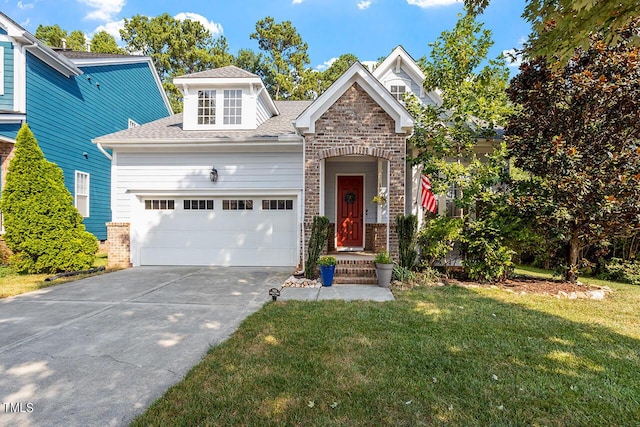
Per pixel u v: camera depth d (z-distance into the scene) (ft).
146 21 102.06
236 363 12.49
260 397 10.26
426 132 29.86
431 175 29.99
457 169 27.73
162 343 14.60
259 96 39.73
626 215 22.98
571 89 24.02
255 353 13.37
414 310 19.34
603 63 23.17
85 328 16.44
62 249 30.17
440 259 30.22
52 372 11.98
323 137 28.99
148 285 26.07
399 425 8.99
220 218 35.09
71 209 31.19
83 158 42.98
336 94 28.84
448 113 35.70
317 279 27.71
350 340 14.67
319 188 29.04
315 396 10.31
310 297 22.53
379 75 37.42
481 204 28.48
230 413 9.50
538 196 24.68
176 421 9.12
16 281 27.14
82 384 11.17
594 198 23.34
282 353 13.34
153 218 35.35
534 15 11.38
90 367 12.36
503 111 28.43
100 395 10.51
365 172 39.75
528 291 24.41
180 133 36.42
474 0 13.06
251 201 35.01
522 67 25.75
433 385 10.96
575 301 21.94
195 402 9.99
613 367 12.41
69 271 30.53
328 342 14.43
